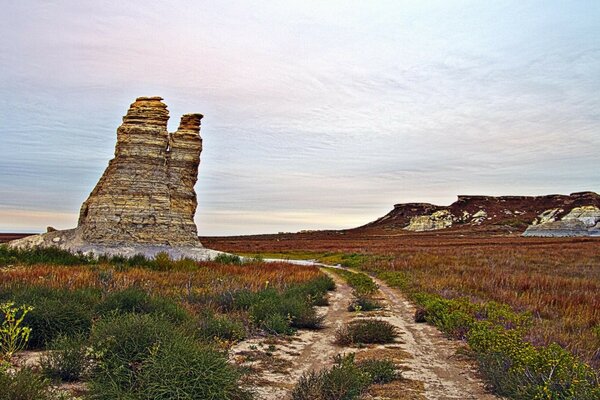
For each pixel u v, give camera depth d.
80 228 42.53
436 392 8.09
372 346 11.75
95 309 12.16
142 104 43.34
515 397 7.55
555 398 7.03
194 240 43.53
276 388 8.16
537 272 30.80
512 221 189.62
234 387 6.99
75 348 7.98
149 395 6.25
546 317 15.66
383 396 7.83
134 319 8.23
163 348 7.10
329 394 7.39
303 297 18.62
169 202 42.69
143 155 42.31
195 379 6.47
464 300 16.00
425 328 14.20
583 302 18.02
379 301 20.02
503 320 13.26
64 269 23.81
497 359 8.73
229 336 11.84
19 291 12.32
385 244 88.75
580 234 139.62
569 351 9.41
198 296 16.56
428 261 38.97
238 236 199.88
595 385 7.51
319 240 127.56
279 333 12.99
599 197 181.50
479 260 40.06
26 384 6.01
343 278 31.95
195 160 45.66
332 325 14.82
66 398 6.23
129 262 32.06
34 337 9.66
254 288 19.30
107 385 6.67
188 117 46.50
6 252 31.80
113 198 41.22
